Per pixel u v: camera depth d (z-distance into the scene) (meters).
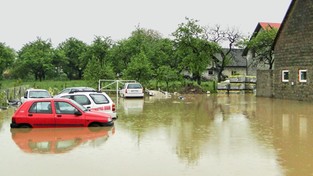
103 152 11.13
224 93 46.53
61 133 14.52
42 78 90.81
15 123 15.38
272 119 19.34
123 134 14.40
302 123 17.75
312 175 8.66
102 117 16.09
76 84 64.62
